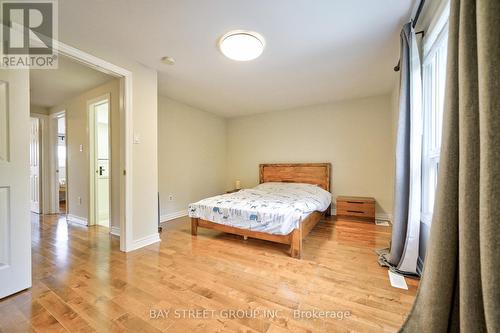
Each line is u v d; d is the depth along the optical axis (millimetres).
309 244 2492
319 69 2635
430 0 1562
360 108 3850
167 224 3432
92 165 3377
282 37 1973
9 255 1494
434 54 1760
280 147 4598
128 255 2191
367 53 2260
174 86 3201
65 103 3789
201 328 1188
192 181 4285
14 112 1528
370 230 3016
